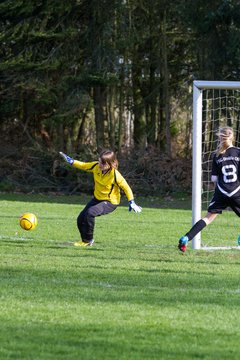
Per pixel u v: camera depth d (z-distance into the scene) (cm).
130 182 6394
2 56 6719
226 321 1429
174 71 7281
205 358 1174
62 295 1655
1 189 6469
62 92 6656
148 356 1181
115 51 6725
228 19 6206
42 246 2591
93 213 2573
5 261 2177
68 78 6588
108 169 2545
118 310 1509
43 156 6625
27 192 6438
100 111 7038
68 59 6669
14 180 6588
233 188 2295
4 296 1631
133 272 1998
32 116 7075
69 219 3862
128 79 7156
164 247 2650
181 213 4544
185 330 1355
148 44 7131
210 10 6328
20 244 2642
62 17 6662
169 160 6488
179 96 7356
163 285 1806
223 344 1262
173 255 2391
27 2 6456
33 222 2589
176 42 7231
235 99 6200
